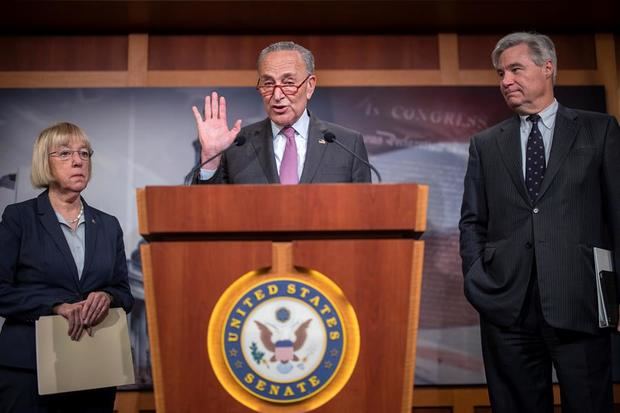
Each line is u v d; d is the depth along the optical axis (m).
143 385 3.19
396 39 3.63
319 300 1.44
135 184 3.37
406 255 1.46
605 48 3.64
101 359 2.09
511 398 2.18
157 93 3.46
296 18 3.47
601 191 2.21
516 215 2.21
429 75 3.60
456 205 3.40
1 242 2.16
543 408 2.18
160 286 1.44
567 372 2.09
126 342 2.16
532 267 2.15
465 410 3.26
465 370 3.27
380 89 3.50
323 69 3.60
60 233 2.21
